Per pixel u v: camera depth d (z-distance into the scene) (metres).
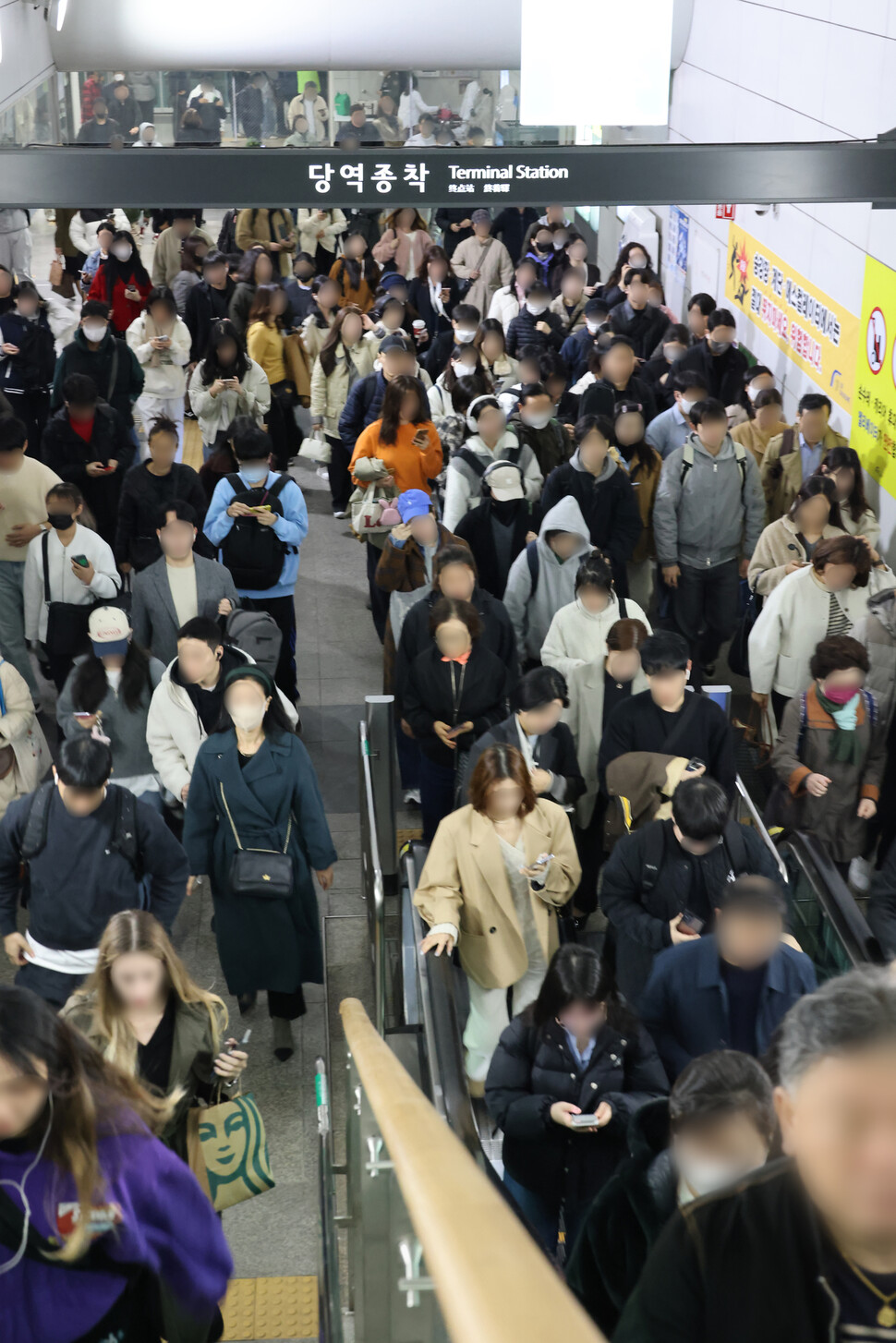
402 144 6.20
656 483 8.72
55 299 15.91
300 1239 5.02
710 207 13.41
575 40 6.17
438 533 7.41
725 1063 2.59
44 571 7.51
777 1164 1.31
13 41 5.98
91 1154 2.12
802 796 6.19
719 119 7.46
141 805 5.09
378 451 8.99
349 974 6.63
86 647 7.64
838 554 6.79
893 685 6.18
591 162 6.16
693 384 8.98
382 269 16.02
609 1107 3.96
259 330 12.14
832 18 9.17
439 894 5.17
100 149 6.09
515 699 5.71
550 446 8.89
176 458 12.70
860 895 6.65
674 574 8.53
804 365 10.67
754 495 8.51
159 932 3.84
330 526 12.35
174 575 7.12
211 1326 2.50
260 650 6.90
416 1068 4.97
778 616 7.09
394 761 6.61
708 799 4.58
